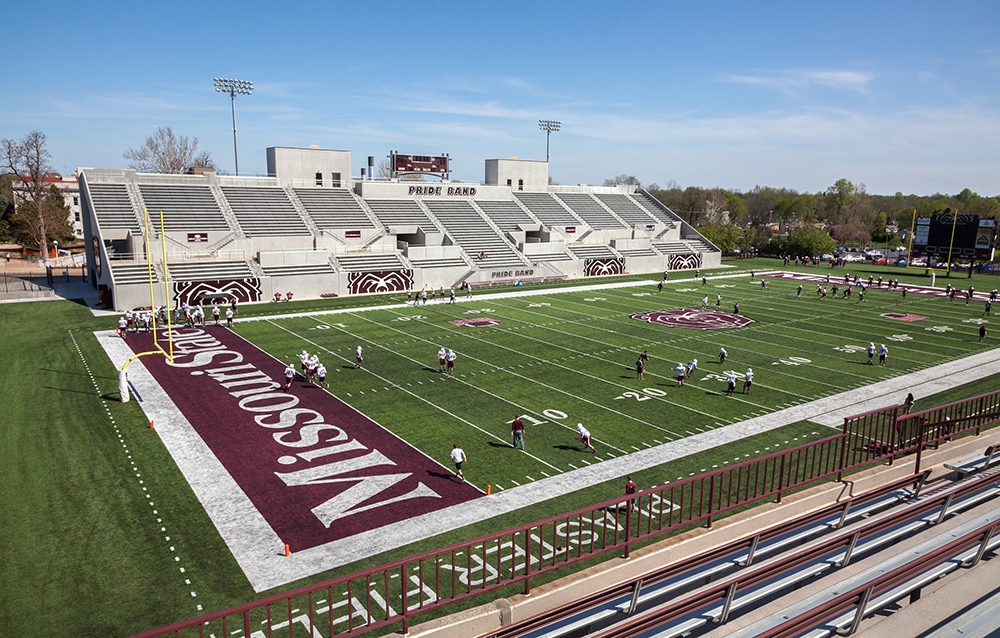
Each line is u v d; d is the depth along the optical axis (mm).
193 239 58875
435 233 71312
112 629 13609
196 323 46406
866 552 12438
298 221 66375
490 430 26000
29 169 85250
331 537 17703
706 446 24422
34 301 54125
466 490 20625
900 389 32188
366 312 52375
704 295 60438
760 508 15383
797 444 24672
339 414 27734
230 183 68625
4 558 16328
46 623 13758
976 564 11531
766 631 9211
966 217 80188
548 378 33406
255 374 33688
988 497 14531
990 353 40094
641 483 21141
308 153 72812
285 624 13773
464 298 60250
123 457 22891
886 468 17125
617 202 98000
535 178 93375
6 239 103312
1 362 35062
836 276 80688
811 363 37219
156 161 105438
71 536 17500
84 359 36000
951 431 20422
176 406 28438
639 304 57688
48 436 24609
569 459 23125
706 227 106500
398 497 20109
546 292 64875
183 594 14945
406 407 28719
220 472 21828
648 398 30250
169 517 18703
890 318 51781
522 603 11797
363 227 68438
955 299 62500
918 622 10117
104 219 57344
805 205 168250
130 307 50656
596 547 16812
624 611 11188
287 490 20531
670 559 13750
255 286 56062
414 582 15469
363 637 13203
